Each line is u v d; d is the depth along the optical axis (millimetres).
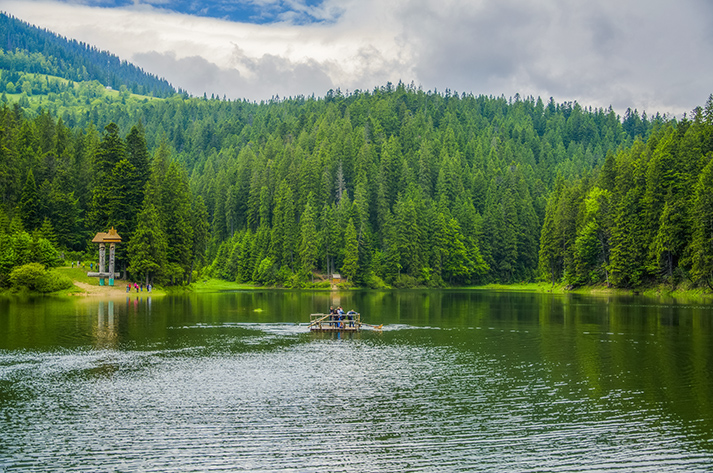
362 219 156500
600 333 46562
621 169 108625
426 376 30062
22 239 83188
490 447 19969
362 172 177875
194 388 27016
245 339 42406
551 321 55906
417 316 61844
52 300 73062
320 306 75438
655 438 20859
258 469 18141
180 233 102625
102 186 93562
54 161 117125
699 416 23219
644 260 96188
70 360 33062
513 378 29578
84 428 21422
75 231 107125
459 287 157750
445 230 156750
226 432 21156
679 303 75812
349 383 28312
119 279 93625
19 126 140375
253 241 155000
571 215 124188
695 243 82750
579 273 113625
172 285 104000
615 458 19125
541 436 21031
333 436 20859
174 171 105750
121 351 36312
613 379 29438
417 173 184750
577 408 24312
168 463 18484
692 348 38875
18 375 29234
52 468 18031
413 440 20578
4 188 102938
